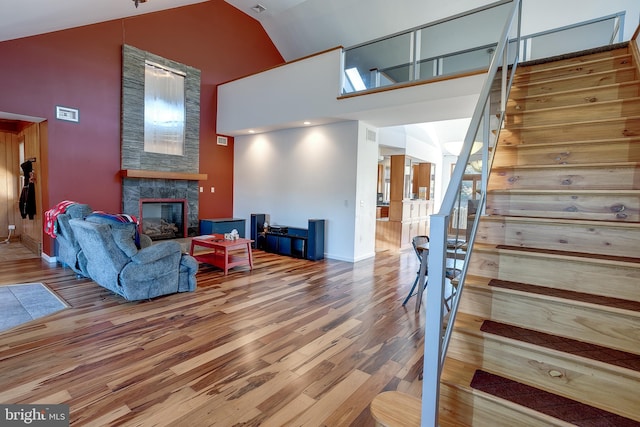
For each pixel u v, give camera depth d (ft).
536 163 8.39
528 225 6.61
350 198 19.16
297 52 27.55
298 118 19.13
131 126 19.13
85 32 17.29
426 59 15.37
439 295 3.99
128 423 5.64
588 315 4.99
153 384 6.81
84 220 11.69
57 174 16.61
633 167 6.75
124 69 18.66
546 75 11.18
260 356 8.09
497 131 8.58
